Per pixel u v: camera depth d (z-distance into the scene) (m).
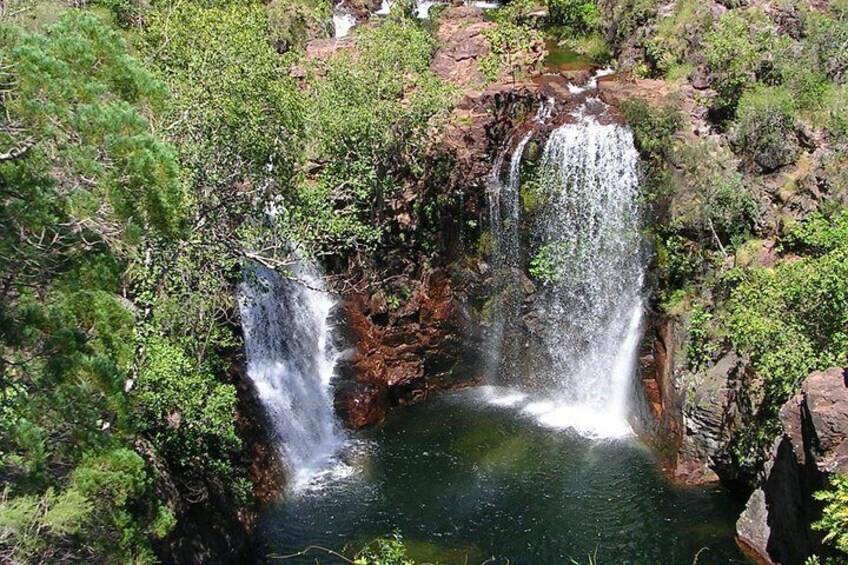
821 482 17.97
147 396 18.50
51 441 14.12
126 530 14.55
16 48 12.79
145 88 14.62
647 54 33.66
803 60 29.20
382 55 28.84
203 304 21.84
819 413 17.77
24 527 13.11
